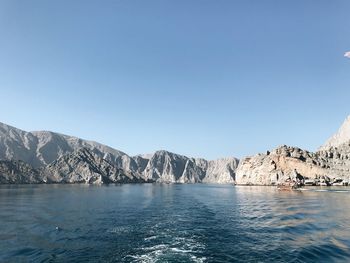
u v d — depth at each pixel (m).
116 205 72.00
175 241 31.50
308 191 124.94
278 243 29.16
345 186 165.50
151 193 137.75
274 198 90.06
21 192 135.38
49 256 26.41
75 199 92.31
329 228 35.69
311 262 22.73
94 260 25.20
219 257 25.42
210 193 134.12
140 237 33.62
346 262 22.58
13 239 32.88
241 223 42.31
